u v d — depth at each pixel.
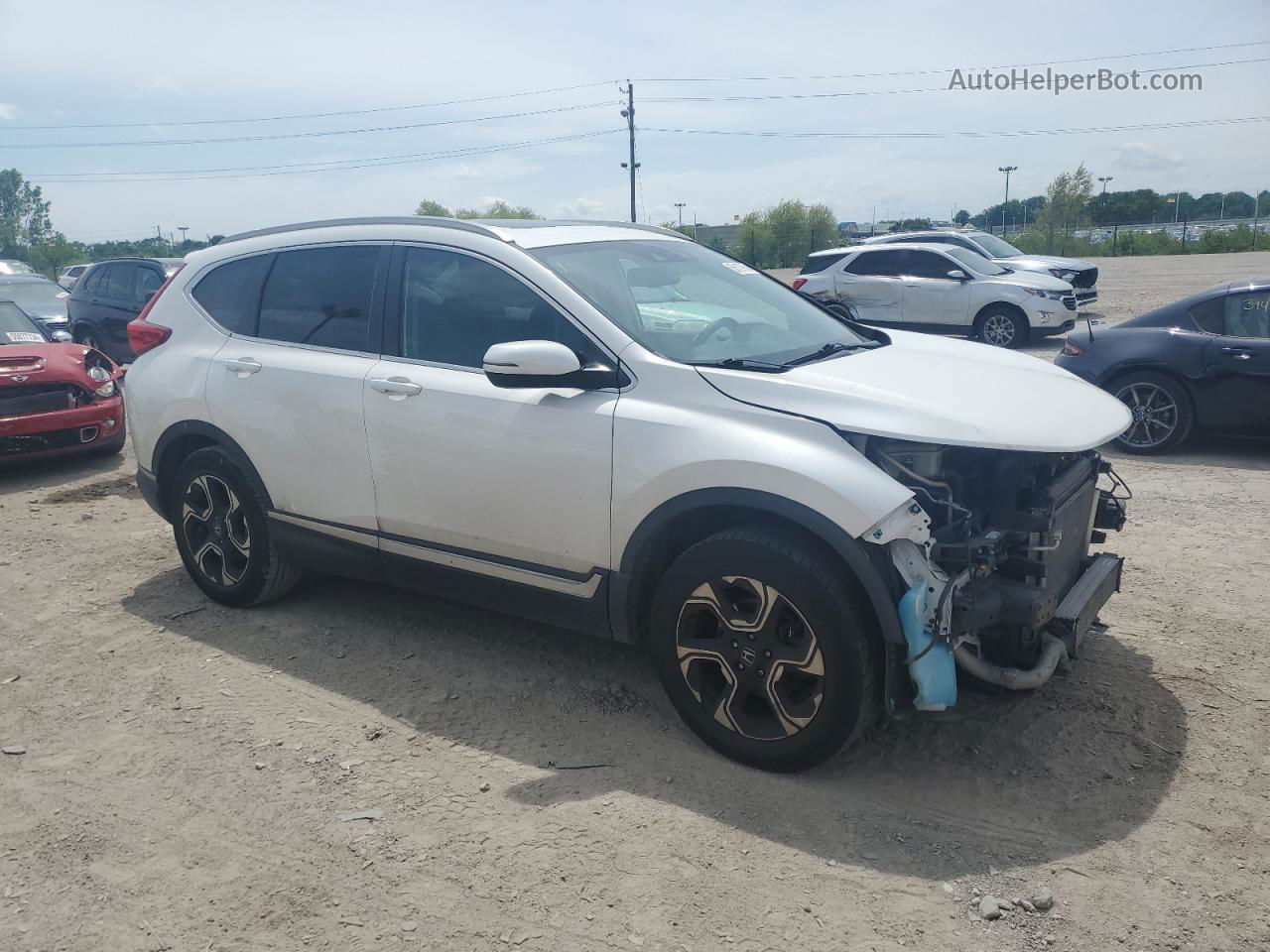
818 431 3.18
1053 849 2.96
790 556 3.14
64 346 8.71
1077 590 3.54
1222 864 2.87
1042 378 3.82
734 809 3.19
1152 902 2.72
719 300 4.19
